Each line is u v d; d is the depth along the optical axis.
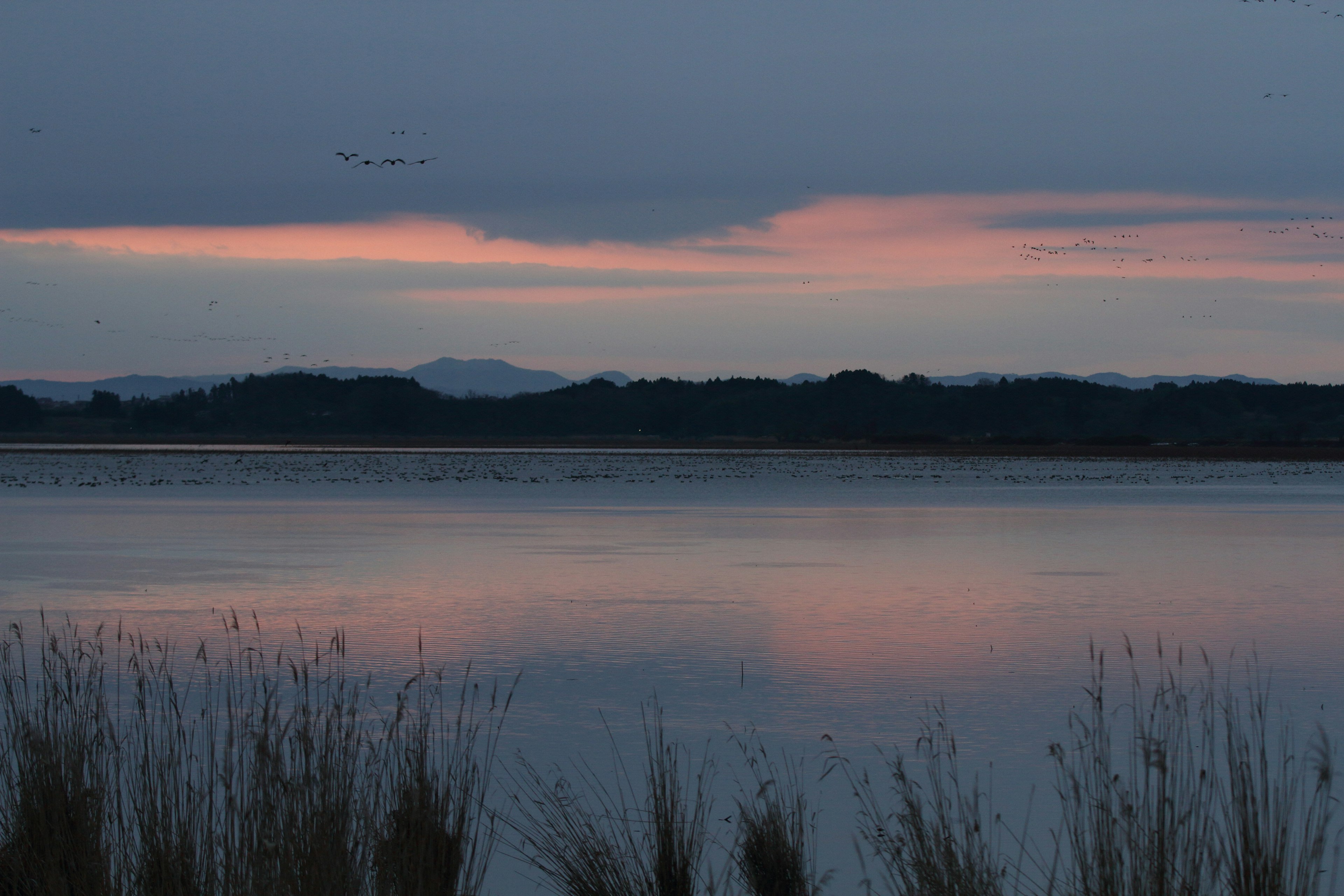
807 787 13.30
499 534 45.19
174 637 22.34
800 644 21.98
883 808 12.57
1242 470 125.31
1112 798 11.16
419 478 95.94
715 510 59.66
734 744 15.09
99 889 8.86
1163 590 29.67
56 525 48.88
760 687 18.38
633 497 71.50
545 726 15.98
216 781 10.55
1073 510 60.44
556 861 10.26
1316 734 15.12
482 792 10.66
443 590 29.20
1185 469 128.62
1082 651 21.33
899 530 47.88
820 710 16.89
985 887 9.09
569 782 13.36
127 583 30.31
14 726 11.21
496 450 198.75
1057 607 26.80
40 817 9.23
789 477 101.44
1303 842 9.83
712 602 27.48
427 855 8.88
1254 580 31.73
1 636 21.97
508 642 22.11
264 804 8.84
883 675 19.30
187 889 8.70
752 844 9.91
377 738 14.40
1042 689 18.22
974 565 35.16
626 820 11.53
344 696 17.22
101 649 12.55
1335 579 31.88
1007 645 21.92
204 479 92.31
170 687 11.35
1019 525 50.59
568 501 67.06
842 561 36.12
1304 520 53.44
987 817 12.16
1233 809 9.91
